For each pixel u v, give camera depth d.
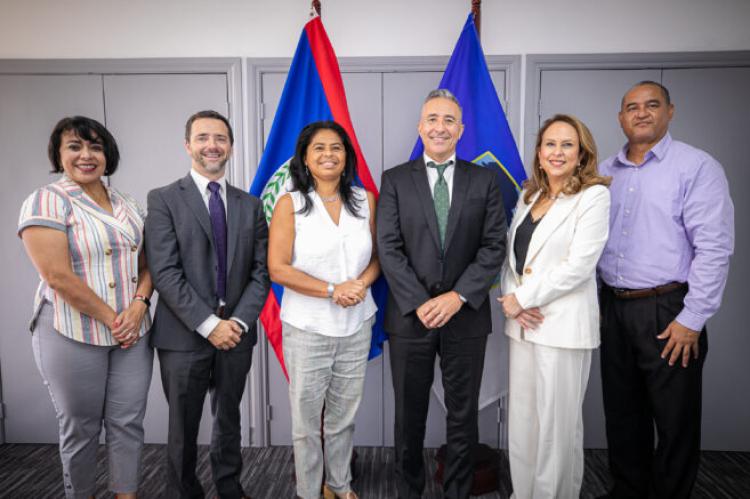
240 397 1.84
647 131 1.81
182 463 1.73
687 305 1.74
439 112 1.80
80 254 1.61
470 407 1.85
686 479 1.84
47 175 2.48
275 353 2.46
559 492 1.75
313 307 1.79
